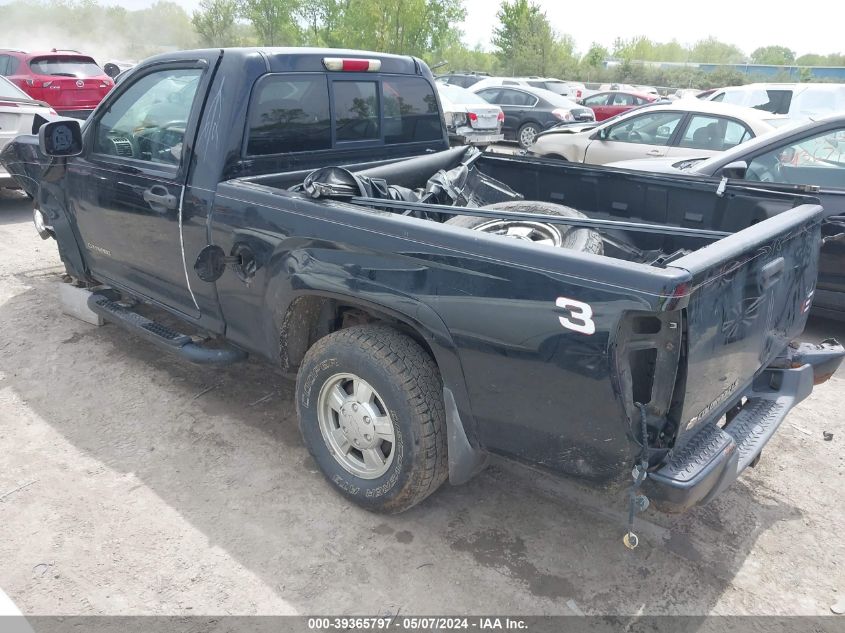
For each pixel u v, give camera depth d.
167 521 3.05
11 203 8.90
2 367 4.36
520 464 2.63
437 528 3.08
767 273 2.60
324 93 3.74
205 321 3.74
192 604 2.61
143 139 3.81
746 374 2.74
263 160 3.52
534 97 16.31
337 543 2.96
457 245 2.49
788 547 3.04
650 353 2.29
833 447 3.84
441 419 2.83
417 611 2.62
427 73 4.40
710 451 2.44
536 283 2.30
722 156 5.59
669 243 3.75
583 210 4.30
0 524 2.99
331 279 2.88
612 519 3.18
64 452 3.52
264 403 4.08
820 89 12.05
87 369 4.37
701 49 88.56
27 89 12.45
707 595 2.75
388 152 4.21
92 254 4.48
